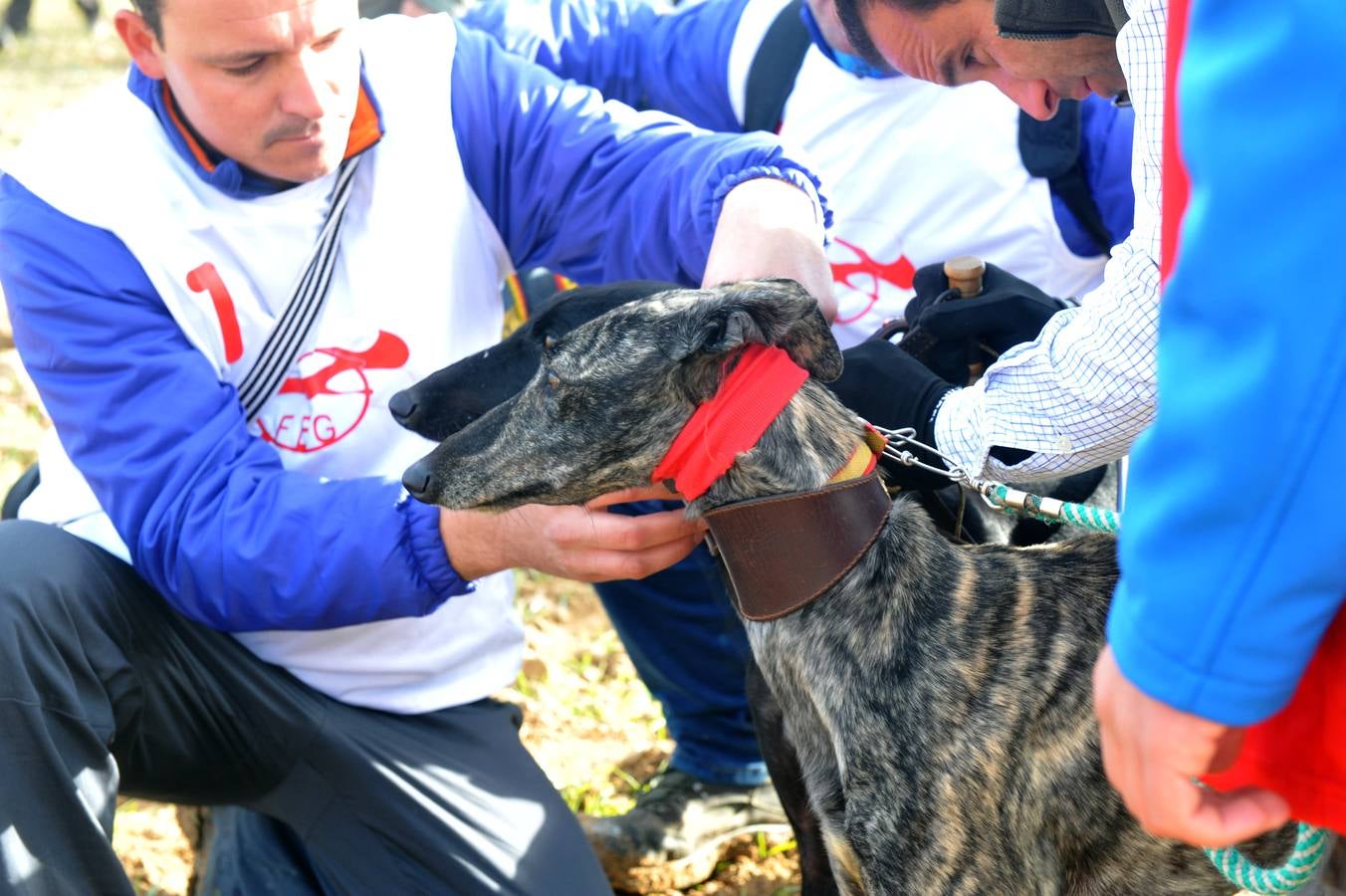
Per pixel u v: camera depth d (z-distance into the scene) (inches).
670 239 118.9
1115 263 87.7
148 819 153.6
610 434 91.7
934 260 138.6
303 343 113.9
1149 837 89.9
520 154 123.6
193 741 115.5
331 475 117.1
